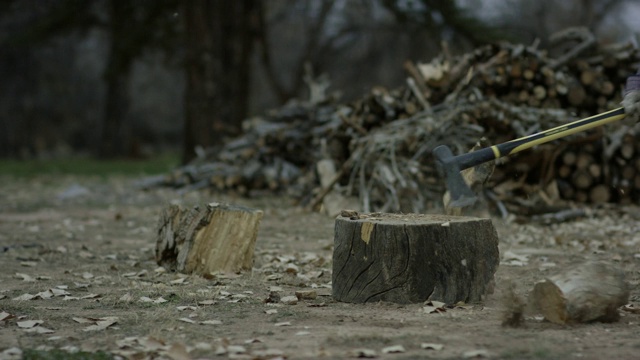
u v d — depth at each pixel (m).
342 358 4.50
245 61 24.88
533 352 4.52
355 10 43.34
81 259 8.73
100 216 13.53
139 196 16.88
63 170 31.28
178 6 30.38
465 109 12.55
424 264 5.80
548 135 5.63
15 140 53.41
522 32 38.03
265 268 7.82
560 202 12.70
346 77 47.97
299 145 16.44
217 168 17.25
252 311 5.82
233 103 23.89
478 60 13.77
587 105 13.47
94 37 56.56
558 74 13.18
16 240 10.46
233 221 7.48
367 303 5.94
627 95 5.88
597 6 47.88
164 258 8.02
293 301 6.06
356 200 12.81
